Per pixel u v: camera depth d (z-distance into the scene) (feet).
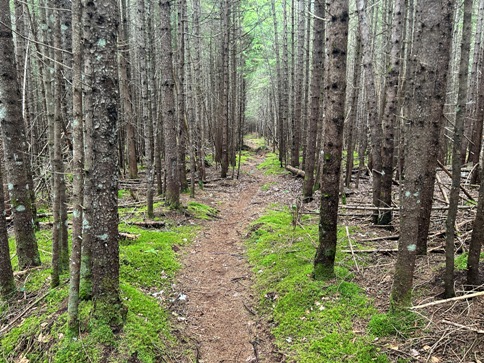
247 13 62.75
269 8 70.79
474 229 14.44
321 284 17.80
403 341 13.12
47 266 19.88
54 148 15.90
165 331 15.53
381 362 12.50
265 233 28.32
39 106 38.68
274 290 18.94
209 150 90.63
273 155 89.56
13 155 18.74
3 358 13.99
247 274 22.18
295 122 57.26
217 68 69.05
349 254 21.12
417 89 12.28
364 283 17.81
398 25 23.22
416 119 12.49
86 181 14.24
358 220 28.27
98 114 12.60
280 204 38.86
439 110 17.30
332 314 15.66
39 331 14.35
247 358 14.75
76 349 12.98
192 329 16.62
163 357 14.02
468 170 39.58
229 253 25.96
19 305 16.80
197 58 47.11
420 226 19.16
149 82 40.14
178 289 19.83
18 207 19.21
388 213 25.70
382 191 25.50
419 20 11.93
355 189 40.06
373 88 26.20
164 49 30.30
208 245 27.45
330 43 16.14
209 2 62.13
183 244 26.63
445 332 12.74
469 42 12.76
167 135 32.60
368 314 15.15
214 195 45.55
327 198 17.53
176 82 42.24
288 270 20.54
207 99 81.56
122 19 37.40
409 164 13.02
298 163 57.82
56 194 16.35
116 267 14.03
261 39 73.15
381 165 26.55
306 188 37.45
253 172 65.31
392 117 24.22
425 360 11.94
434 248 19.69
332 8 15.83
